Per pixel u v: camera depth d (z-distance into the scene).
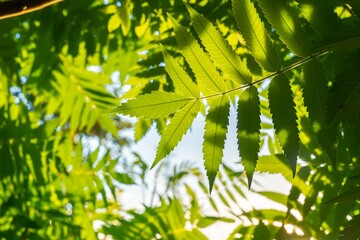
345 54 0.56
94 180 1.21
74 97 1.29
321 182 0.75
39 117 1.32
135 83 0.95
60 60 1.21
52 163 1.19
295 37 0.55
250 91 0.57
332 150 0.54
